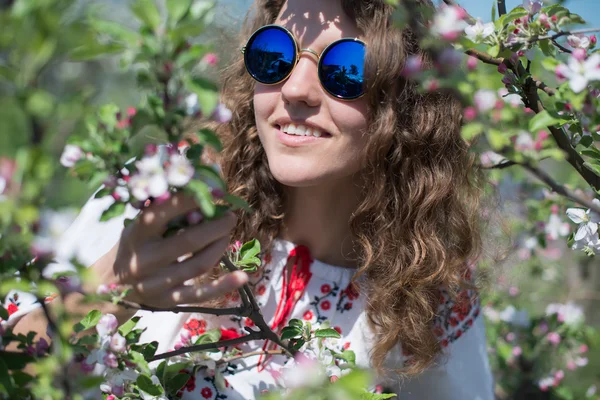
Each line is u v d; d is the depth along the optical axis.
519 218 2.57
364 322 1.73
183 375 1.48
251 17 1.81
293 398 0.96
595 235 1.45
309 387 0.96
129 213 1.64
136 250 1.11
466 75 1.08
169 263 1.12
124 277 1.12
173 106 0.96
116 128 1.01
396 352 1.79
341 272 1.74
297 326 1.46
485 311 2.63
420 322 1.72
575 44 1.31
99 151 1.00
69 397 0.99
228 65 1.83
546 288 3.06
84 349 1.12
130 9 0.92
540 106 1.39
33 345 1.09
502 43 1.31
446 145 1.68
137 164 1.00
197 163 1.01
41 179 0.84
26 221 0.87
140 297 1.14
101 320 1.17
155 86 0.95
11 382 1.01
